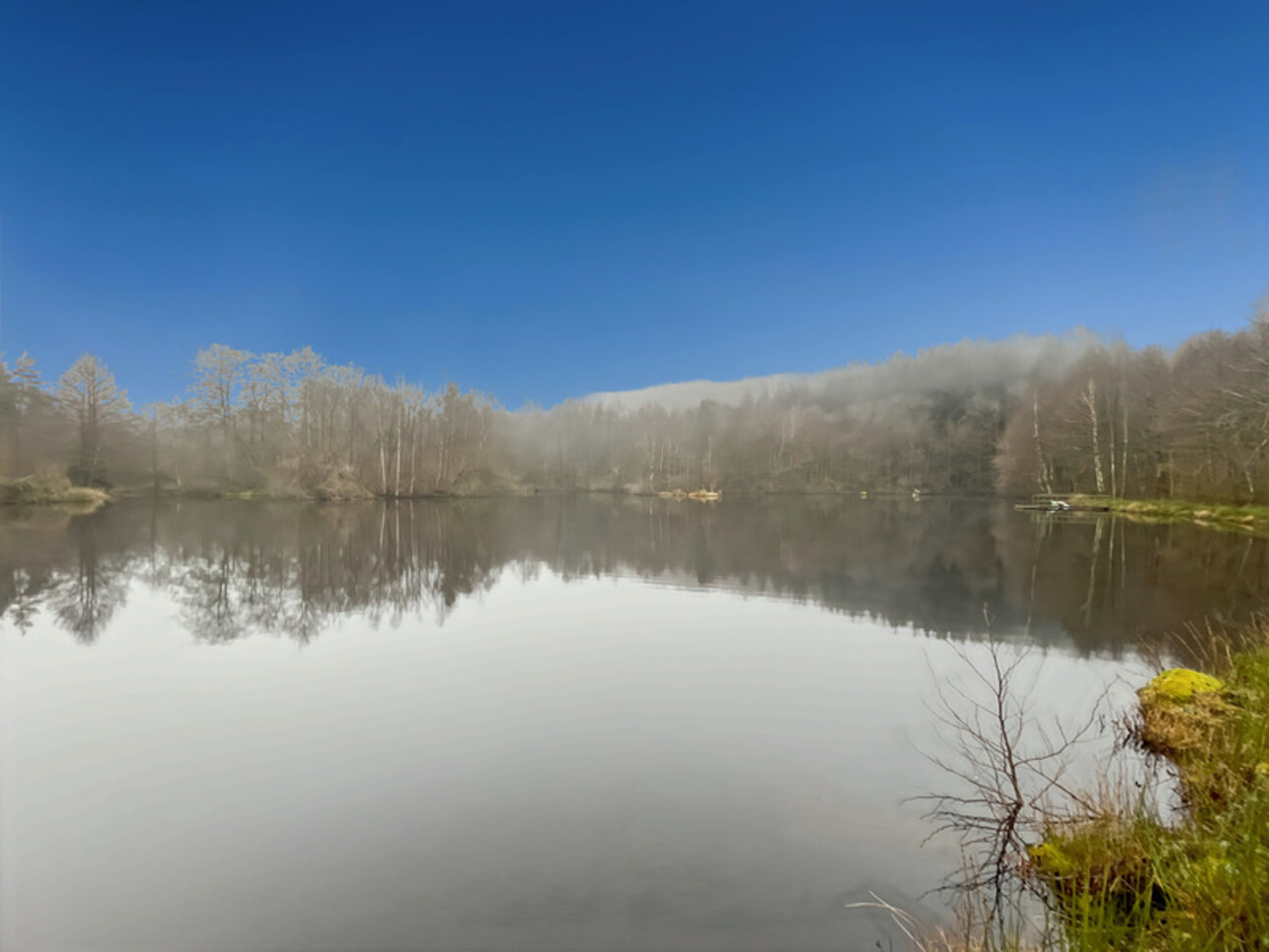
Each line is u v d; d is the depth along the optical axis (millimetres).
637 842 5051
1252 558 20219
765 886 4461
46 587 16203
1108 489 51375
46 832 5344
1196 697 6922
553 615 13625
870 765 6398
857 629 12102
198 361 52938
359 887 4535
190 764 6613
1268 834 3533
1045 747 6629
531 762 6609
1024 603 14070
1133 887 3963
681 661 10242
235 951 3920
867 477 90312
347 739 7277
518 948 3867
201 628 12492
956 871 4578
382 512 43594
